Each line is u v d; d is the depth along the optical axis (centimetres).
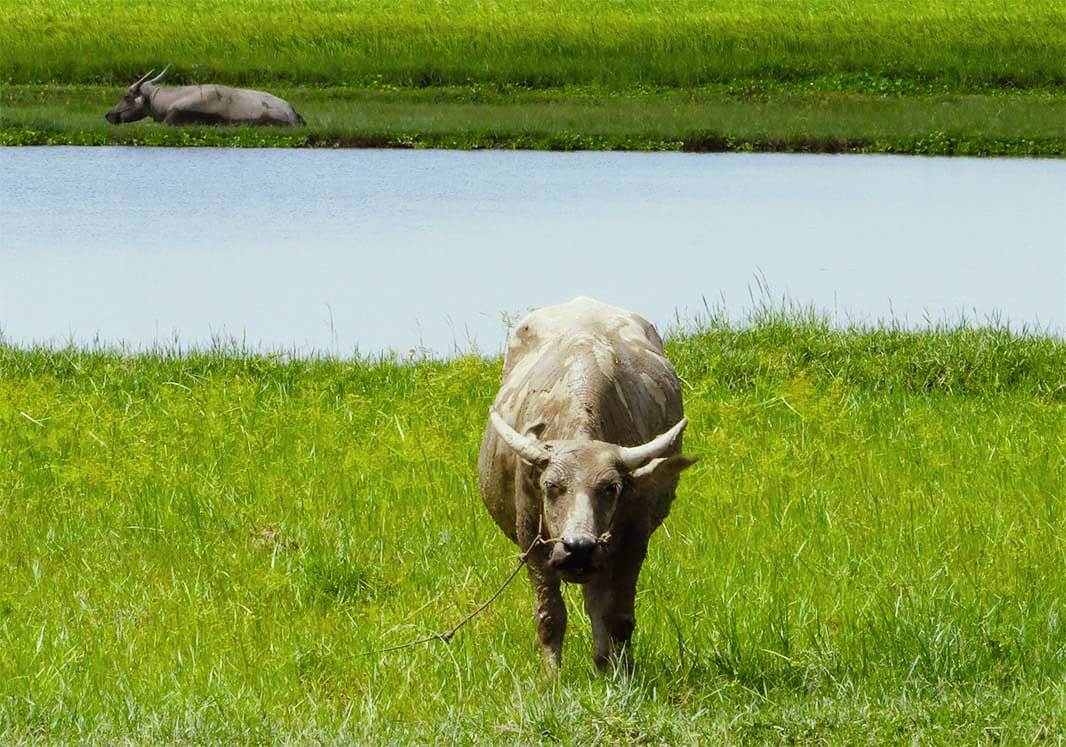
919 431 4044
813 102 12375
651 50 13888
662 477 2305
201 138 10775
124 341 5550
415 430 3959
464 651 2658
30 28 14475
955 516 3319
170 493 3522
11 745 2195
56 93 12631
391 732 2294
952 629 2648
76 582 2997
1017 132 11181
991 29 14625
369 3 16838
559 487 2278
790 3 16900
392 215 8400
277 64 13512
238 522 3369
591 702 2328
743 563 3045
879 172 10000
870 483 3600
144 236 7825
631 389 2633
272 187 9219
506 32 14538
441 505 3431
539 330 2780
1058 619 2695
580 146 10725
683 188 9319
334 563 3041
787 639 2642
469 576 2995
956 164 10362
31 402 4209
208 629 2733
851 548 3136
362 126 10969
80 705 2381
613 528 2408
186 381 4803
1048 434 4056
